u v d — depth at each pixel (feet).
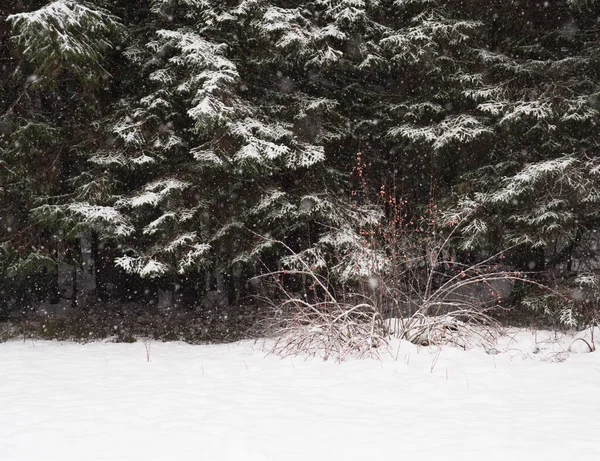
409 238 32.17
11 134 33.88
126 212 36.91
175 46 33.09
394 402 17.07
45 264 36.40
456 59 38.45
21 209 37.76
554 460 12.05
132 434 14.20
